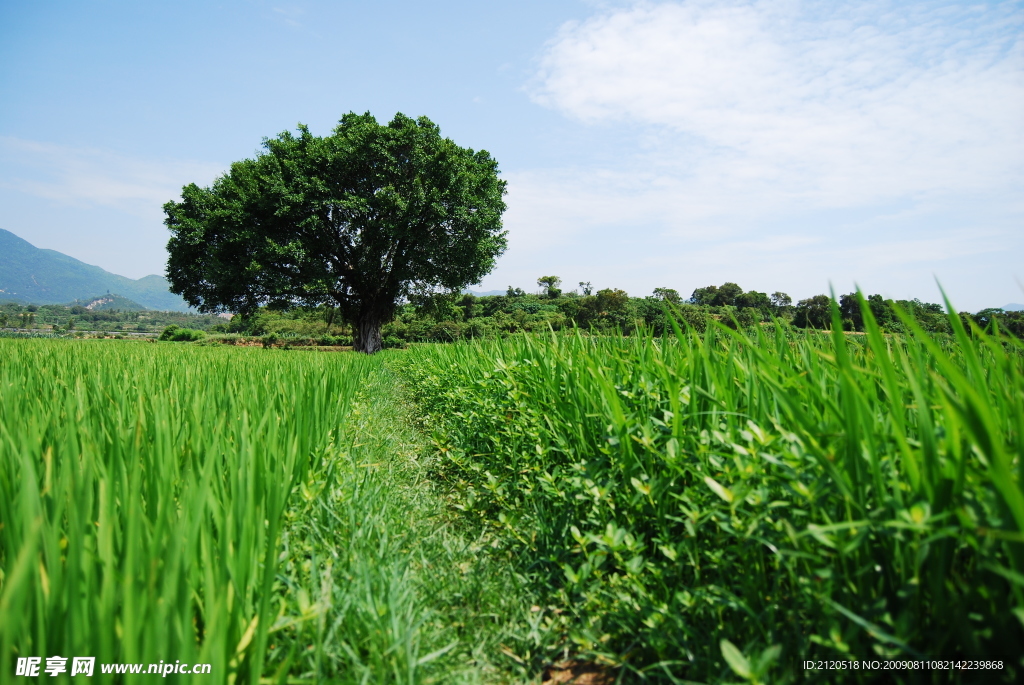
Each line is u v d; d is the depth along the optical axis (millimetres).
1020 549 1144
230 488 2334
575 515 2982
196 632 1715
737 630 1851
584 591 2408
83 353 10023
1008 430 1675
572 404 3520
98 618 1375
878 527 1397
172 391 4086
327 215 33531
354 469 4262
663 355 3561
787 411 1929
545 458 3645
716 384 2574
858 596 1507
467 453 5086
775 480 1852
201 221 34531
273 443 2816
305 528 2895
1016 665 1179
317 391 4453
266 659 1878
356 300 38406
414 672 2021
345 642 2113
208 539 1738
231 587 1710
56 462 2342
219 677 1389
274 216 32219
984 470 1435
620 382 3562
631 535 2451
